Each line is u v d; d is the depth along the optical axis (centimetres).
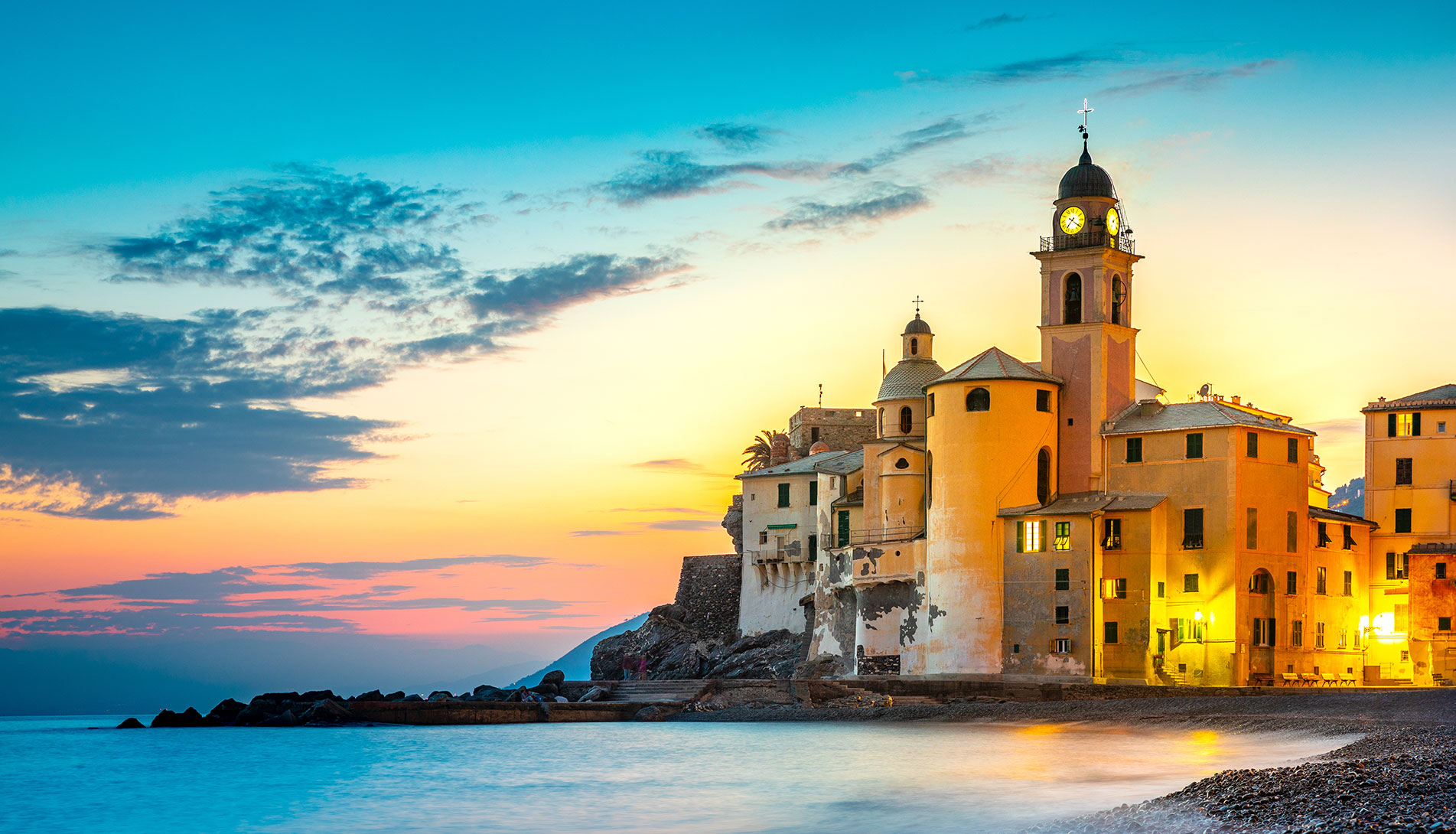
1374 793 3928
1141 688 9194
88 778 6775
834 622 11456
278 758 7500
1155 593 9750
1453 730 6025
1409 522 10638
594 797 5475
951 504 10188
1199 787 4428
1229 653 9569
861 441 13562
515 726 9412
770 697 9925
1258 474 9812
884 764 6162
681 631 12988
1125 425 10206
